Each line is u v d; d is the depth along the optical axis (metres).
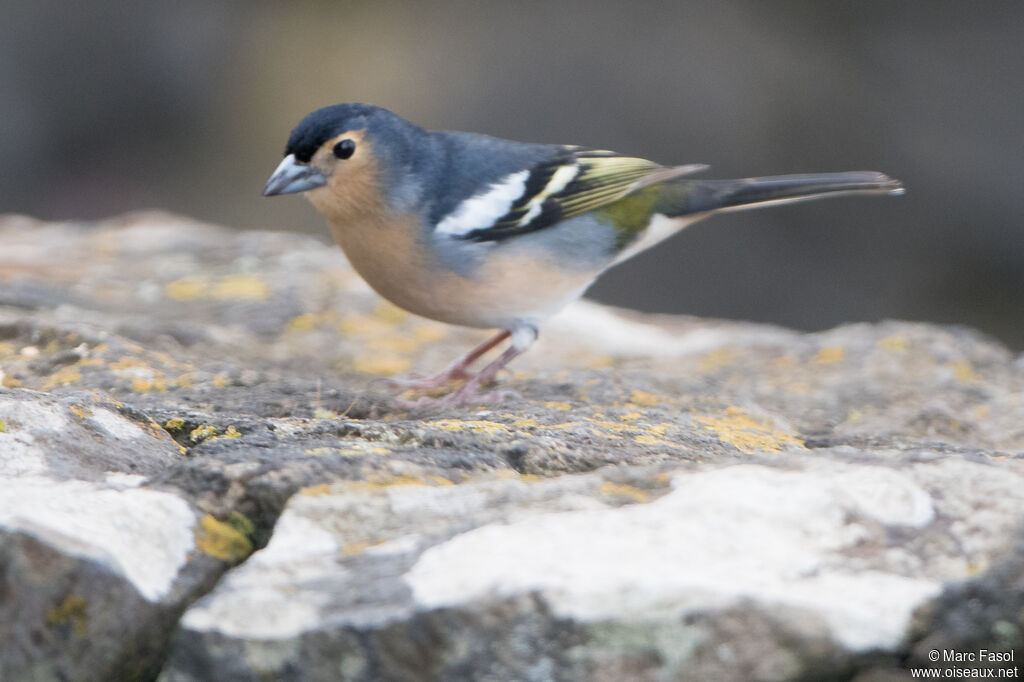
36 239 13.73
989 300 18.05
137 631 4.26
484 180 8.65
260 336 10.37
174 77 20.52
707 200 9.52
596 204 8.95
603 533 4.45
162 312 10.89
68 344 8.16
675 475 4.96
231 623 4.12
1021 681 4.20
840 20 18.84
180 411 6.29
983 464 4.92
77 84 20.38
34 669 4.14
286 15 20.62
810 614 3.98
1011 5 18.23
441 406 7.77
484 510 4.77
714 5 19.41
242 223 19.69
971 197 18.00
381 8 20.48
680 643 3.97
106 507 4.58
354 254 8.77
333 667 4.07
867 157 18.50
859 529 4.47
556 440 6.05
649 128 19.05
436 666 4.05
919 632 4.07
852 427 8.01
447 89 19.70
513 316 8.91
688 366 10.38
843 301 18.05
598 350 11.29
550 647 4.01
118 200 20.08
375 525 4.69
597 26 19.69
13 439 5.21
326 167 8.26
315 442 5.63
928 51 18.50
